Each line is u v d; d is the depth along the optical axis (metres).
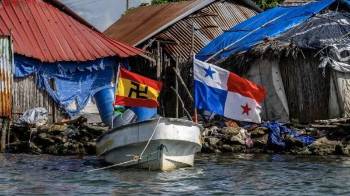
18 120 51.22
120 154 38.09
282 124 48.97
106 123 49.50
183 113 55.69
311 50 50.84
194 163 41.00
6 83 48.69
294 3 65.00
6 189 32.00
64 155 46.28
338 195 30.80
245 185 33.31
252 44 53.94
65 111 55.25
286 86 51.69
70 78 55.84
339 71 49.88
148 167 37.25
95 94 50.69
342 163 41.12
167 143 36.56
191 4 66.50
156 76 60.62
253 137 47.78
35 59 53.84
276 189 32.28
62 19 58.97
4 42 49.81
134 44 61.53
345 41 51.56
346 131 46.91
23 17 57.00
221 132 48.12
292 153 46.06
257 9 70.12
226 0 68.75
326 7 57.66
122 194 30.61
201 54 58.72
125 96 37.16
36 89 54.09
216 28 65.88
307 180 34.78
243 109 38.34
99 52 57.06
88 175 36.00
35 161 42.44
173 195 30.50
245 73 53.03
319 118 50.62
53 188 32.22
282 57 51.53
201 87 38.66
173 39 63.62
